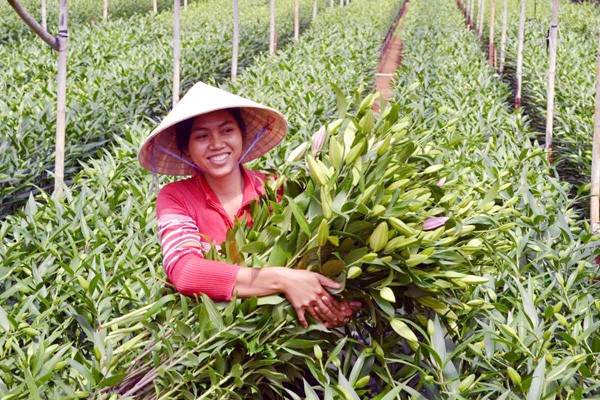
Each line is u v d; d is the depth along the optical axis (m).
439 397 2.16
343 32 14.38
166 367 2.15
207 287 2.21
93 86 7.82
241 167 2.63
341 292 2.29
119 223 3.75
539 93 8.50
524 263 3.22
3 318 2.57
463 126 5.99
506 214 3.20
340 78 8.77
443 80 8.87
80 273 3.03
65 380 2.40
